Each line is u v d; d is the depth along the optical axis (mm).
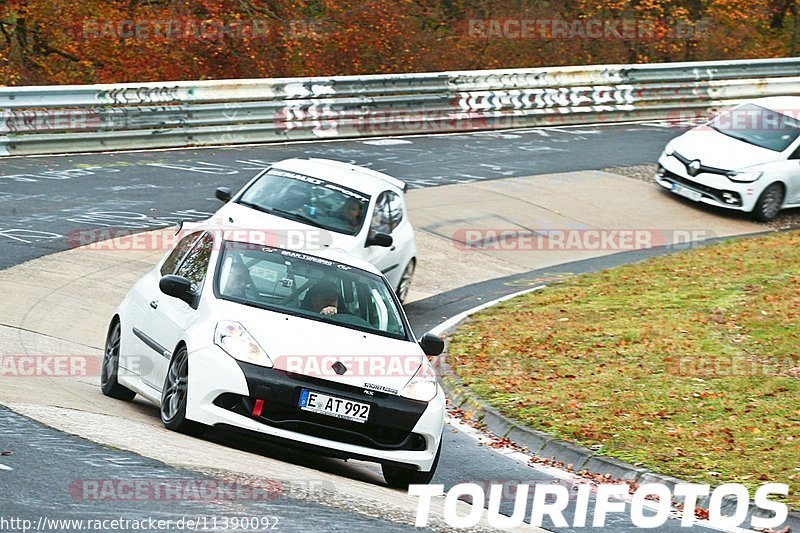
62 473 21734
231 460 25578
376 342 29250
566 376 42750
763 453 33656
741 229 75188
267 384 26812
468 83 97812
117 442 25000
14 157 72312
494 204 74938
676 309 52812
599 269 64312
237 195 49219
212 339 27594
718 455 33562
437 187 77188
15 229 55844
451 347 47250
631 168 87938
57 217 59250
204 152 80125
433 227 69000
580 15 128000
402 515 23688
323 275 31469
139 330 31969
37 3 106625
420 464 27938
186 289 29781
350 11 111875
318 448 26906
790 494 30188
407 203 72812
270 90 85750
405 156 85562
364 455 27172
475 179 80375
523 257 65812
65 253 53094
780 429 36031
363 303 31000
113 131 77500
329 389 27156
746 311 51531
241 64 109250
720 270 60625
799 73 115500
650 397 39750
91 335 42500
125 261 53594
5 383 30766
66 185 66250
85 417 27469
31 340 39719
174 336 29297
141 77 107500
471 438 36688
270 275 30781
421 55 116250
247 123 84688
